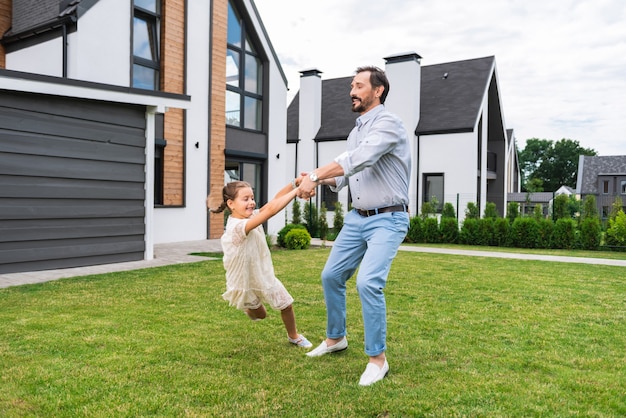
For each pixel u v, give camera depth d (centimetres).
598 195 3647
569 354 333
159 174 1141
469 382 277
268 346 342
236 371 292
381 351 283
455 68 2122
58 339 349
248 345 344
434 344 352
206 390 261
